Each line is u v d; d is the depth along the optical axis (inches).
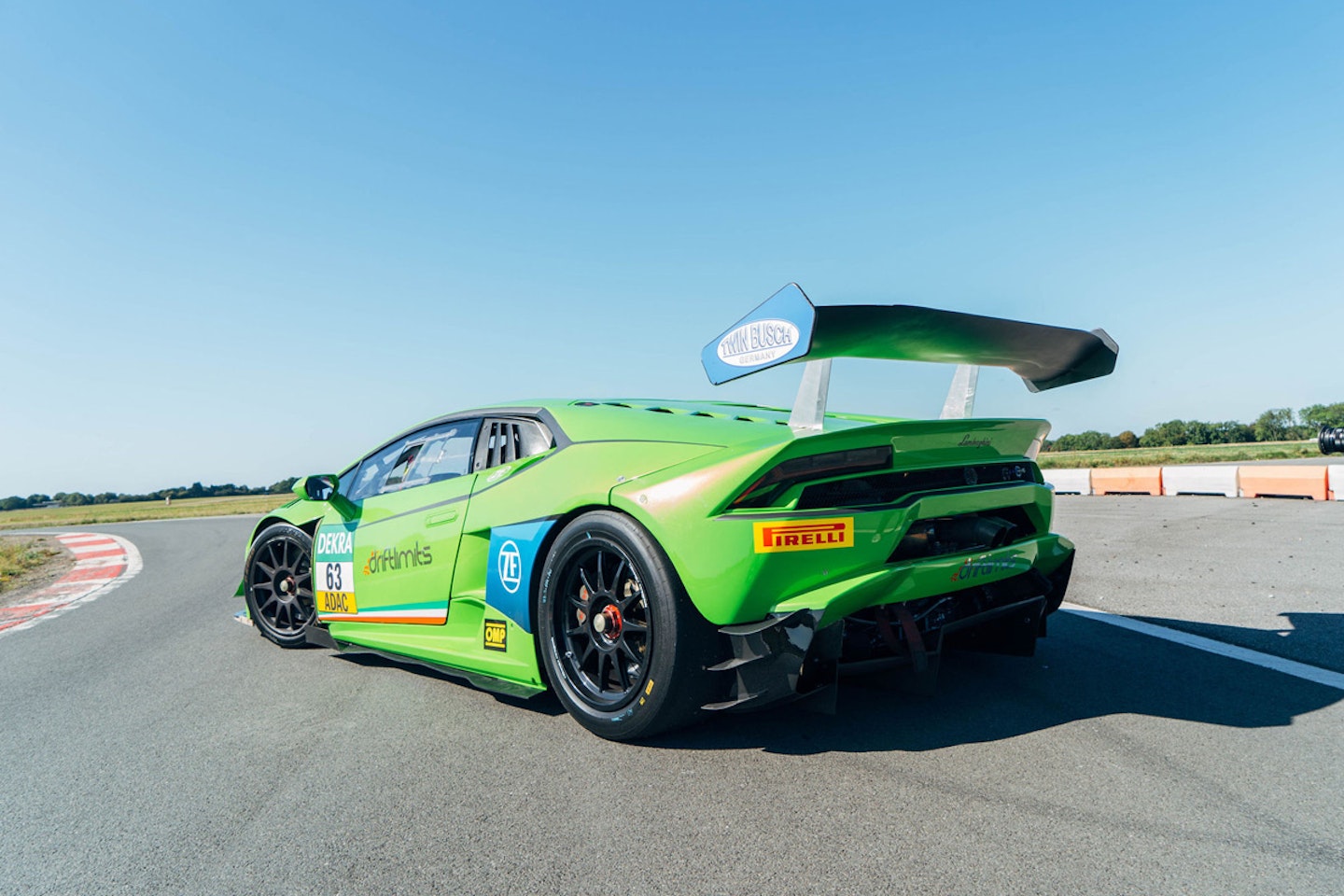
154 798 80.7
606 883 58.5
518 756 86.4
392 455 136.4
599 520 89.0
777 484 79.6
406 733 96.6
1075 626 138.0
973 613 96.8
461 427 122.9
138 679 134.6
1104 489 558.6
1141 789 71.1
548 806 72.7
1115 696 97.8
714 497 80.0
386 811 73.8
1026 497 96.2
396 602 122.8
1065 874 57.0
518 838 66.7
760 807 70.1
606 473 92.3
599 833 66.9
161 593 259.1
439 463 123.6
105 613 219.1
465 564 109.9
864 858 60.4
